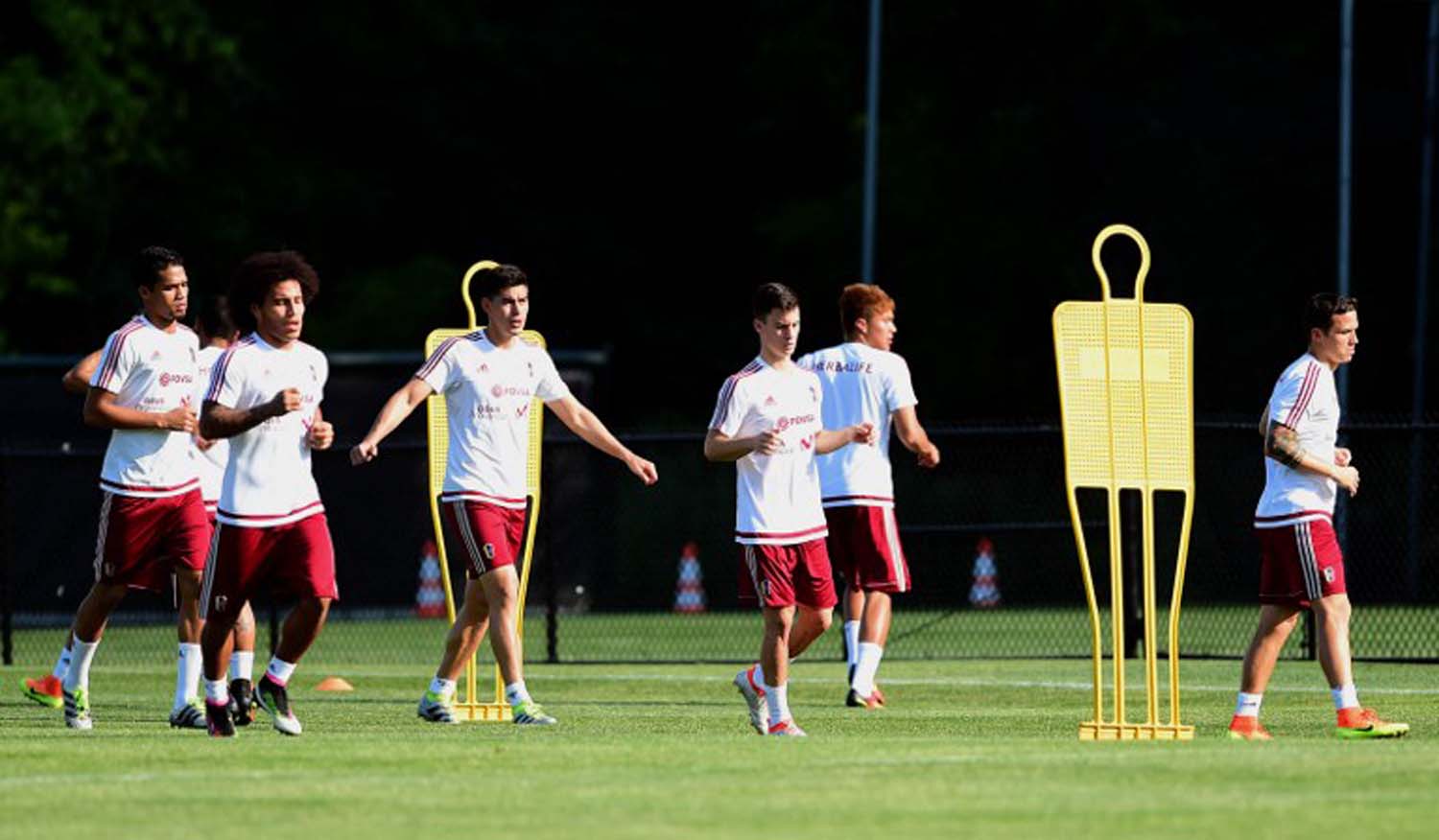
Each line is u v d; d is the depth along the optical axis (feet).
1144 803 94.63
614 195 491.72
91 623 141.08
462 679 191.62
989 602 286.66
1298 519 134.41
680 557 322.14
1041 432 219.61
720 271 493.77
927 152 430.61
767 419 132.46
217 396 127.44
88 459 221.05
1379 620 252.83
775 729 134.31
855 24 446.19
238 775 106.32
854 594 167.12
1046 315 426.10
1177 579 133.80
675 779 103.09
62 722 147.33
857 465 162.40
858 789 98.99
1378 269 397.19
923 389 428.97
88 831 88.94
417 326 437.99
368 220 467.11
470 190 481.05
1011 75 435.53
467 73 477.36
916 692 175.52
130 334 138.10
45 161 417.08
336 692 182.29
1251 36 419.95
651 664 212.84
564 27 481.87
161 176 442.91
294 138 468.34
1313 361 135.13
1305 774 103.60
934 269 428.56
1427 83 360.69
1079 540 133.90
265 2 463.83
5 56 419.95
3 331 415.85
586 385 295.07
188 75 442.09
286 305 129.18
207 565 130.21
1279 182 399.85
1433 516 295.48
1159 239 406.41
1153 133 409.49
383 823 90.68
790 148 484.74
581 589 286.05
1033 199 426.51
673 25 486.38
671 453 323.37
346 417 289.33
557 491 287.48
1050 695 172.24
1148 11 414.82
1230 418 376.27
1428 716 153.28
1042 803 94.73
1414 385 383.24
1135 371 133.90
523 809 93.91
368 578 287.69
